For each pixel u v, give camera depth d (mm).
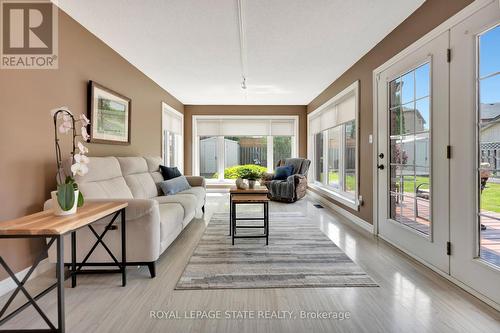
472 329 1474
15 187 1997
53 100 2367
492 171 1726
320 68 4070
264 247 2816
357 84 3727
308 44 3209
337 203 4590
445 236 2092
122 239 2016
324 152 5586
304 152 6898
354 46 3271
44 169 2258
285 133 6953
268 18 2605
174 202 3135
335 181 5090
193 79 4609
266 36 2992
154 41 3113
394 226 2836
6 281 1916
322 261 2436
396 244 2801
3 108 1925
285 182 5465
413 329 1477
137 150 4074
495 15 1652
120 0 2299
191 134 6828
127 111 3689
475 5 1786
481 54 1791
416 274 2164
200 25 2736
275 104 6859
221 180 6992
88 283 2029
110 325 1513
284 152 7070
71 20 2570
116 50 3373
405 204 2678
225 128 6918
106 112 3162
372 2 2346
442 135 2115
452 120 2012
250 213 4426
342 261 2434
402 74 2680
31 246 2123
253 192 3256
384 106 3029
